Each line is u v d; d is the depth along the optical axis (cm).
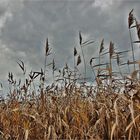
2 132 243
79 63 246
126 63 187
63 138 199
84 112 197
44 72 257
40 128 219
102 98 199
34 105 252
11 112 252
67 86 236
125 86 181
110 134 171
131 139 167
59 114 210
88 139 186
